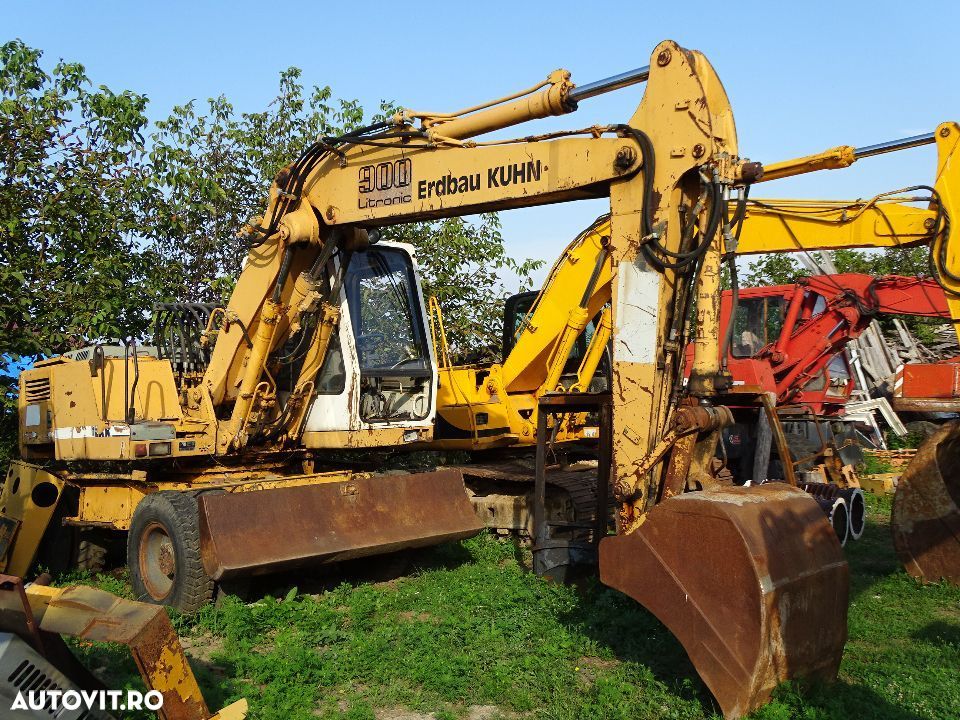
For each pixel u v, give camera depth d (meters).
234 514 6.50
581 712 4.72
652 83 5.67
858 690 4.89
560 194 6.20
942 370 13.18
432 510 7.58
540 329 9.54
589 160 5.95
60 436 7.96
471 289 14.81
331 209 7.43
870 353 18.81
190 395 8.07
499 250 14.90
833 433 12.78
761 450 9.14
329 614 6.41
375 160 7.15
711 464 5.72
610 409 7.07
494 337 14.77
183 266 12.73
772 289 13.59
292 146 13.59
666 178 5.59
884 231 8.04
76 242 11.16
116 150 11.58
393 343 8.12
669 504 4.75
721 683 4.46
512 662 5.45
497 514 9.30
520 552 8.59
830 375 15.08
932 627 6.27
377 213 7.12
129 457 7.26
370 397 7.98
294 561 6.59
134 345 7.53
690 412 5.43
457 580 7.37
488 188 6.47
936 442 7.60
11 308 10.28
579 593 6.80
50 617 3.93
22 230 10.76
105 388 7.61
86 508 8.16
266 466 8.30
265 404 7.72
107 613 3.90
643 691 4.96
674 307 5.71
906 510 7.73
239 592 6.79
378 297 8.11
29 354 10.49
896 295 13.27
